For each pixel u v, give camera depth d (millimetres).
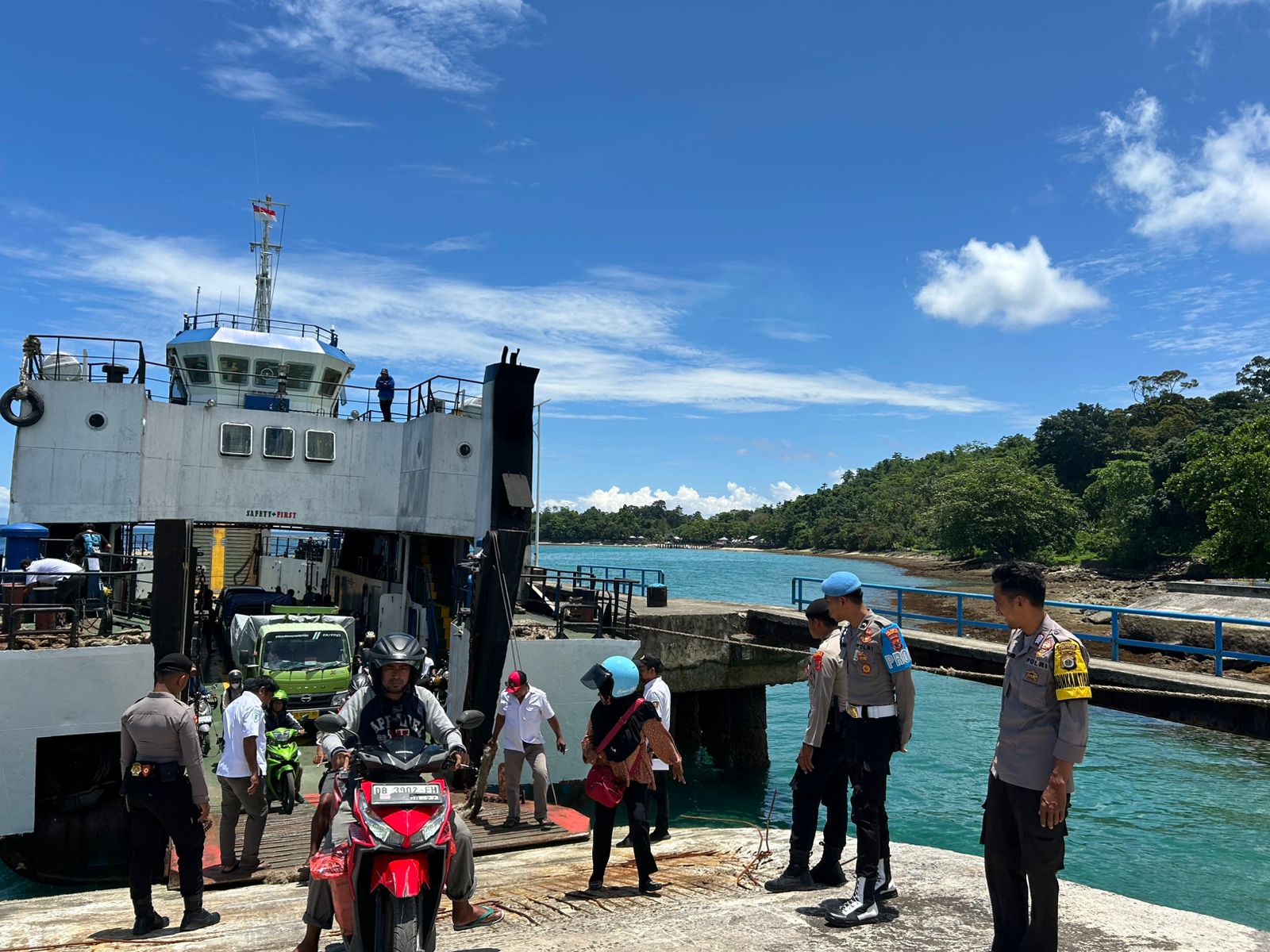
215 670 21750
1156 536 73875
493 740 10734
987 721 23984
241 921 6270
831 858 5777
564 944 4961
